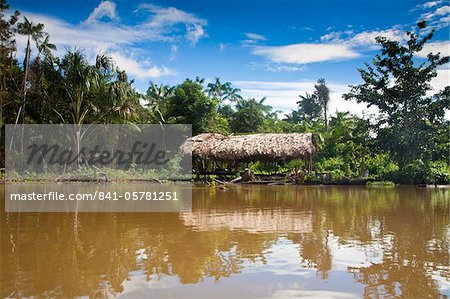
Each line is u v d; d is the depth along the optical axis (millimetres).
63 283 4973
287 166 27250
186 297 4520
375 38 24453
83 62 27234
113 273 5371
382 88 24656
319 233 7977
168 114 34562
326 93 49062
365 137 25109
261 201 13977
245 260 5980
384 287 4816
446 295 4562
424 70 23609
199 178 26188
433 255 6219
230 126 41906
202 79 46188
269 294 4602
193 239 7445
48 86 27703
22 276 5238
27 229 8531
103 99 28141
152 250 6605
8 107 28328
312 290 4723
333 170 24297
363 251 6492
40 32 27141
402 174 22156
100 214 10734
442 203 12984
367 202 13430
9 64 27469
